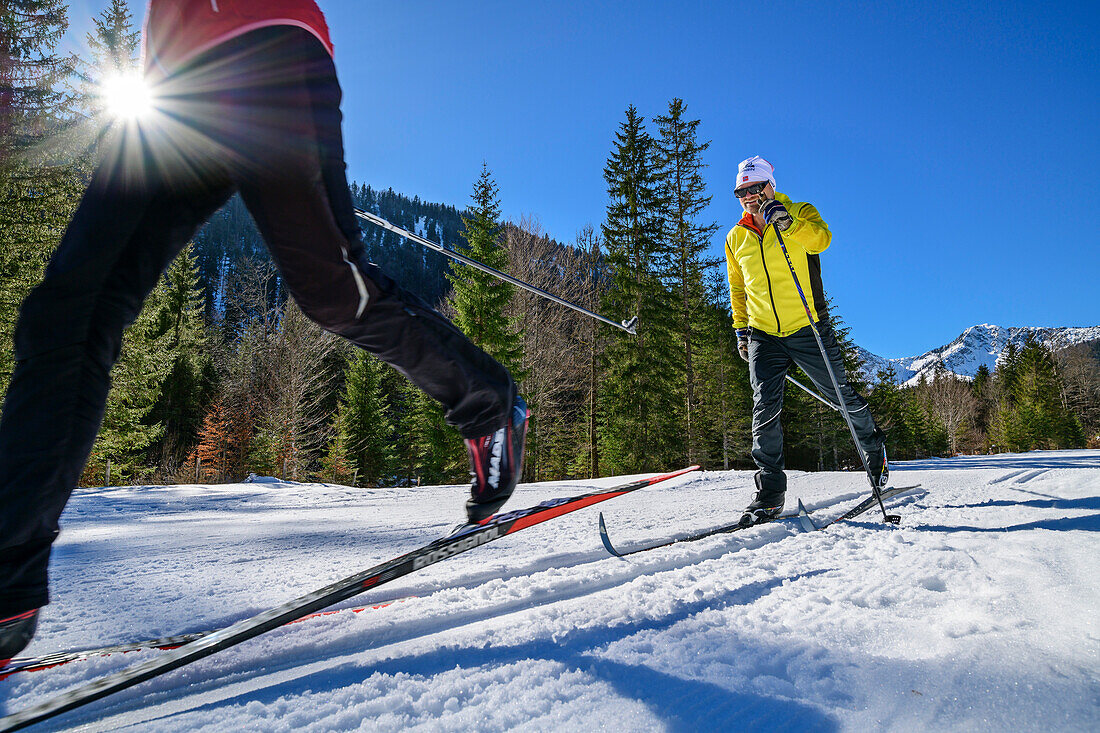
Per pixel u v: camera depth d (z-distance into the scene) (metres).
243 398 26.72
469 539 1.25
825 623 1.13
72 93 11.23
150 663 0.85
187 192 1.04
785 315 2.90
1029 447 48.22
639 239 21.92
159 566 2.00
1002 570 1.50
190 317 31.45
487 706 0.81
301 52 1.00
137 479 22.94
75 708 0.79
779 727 0.74
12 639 0.87
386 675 0.92
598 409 23.38
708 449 24.80
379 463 29.98
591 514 3.11
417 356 1.25
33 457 0.88
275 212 1.01
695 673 0.91
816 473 5.84
